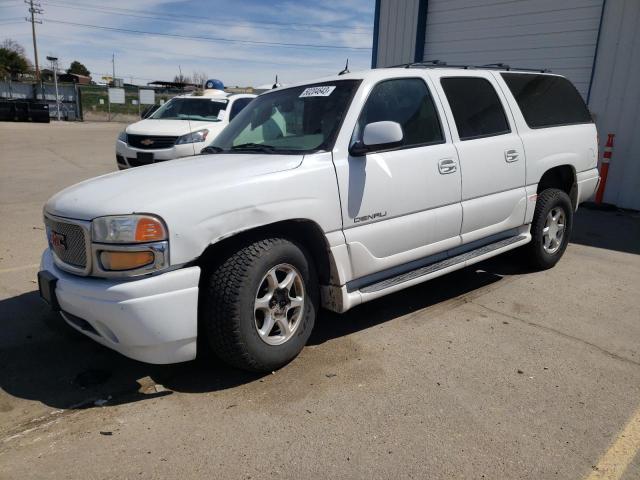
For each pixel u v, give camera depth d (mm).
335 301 3637
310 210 3357
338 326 4133
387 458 2602
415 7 11516
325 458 2602
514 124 4832
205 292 3135
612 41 8641
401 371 3430
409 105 4059
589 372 3430
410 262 4082
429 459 2592
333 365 3508
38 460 2596
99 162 14227
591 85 9000
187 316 2949
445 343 3834
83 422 2904
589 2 8945
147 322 2846
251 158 3615
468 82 4574
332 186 3467
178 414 2975
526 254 5355
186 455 2625
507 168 4652
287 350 3375
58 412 3004
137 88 45156
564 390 3215
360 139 3689
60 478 2471
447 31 11188
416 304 4594
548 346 3795
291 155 3537
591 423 2883
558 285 5074
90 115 42656
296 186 3309
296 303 3439
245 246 3172
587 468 2537
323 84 4074
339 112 3721
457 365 3510
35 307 4402
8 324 4094
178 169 3498
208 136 9789
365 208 3639
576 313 4402
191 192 2984
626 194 8852
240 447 2684
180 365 3512
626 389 3232
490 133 4602
